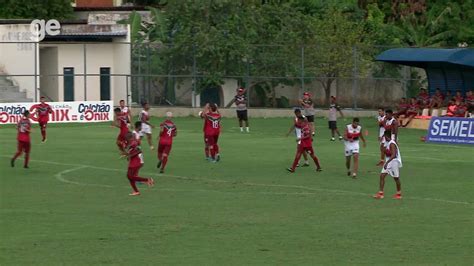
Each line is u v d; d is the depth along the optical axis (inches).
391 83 7490.2
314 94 7406.5
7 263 2124.8
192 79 7229.3
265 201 3090.6
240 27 7332.7
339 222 2689.5
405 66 7293.3
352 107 7504.9
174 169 3934.5
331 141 5349.4
